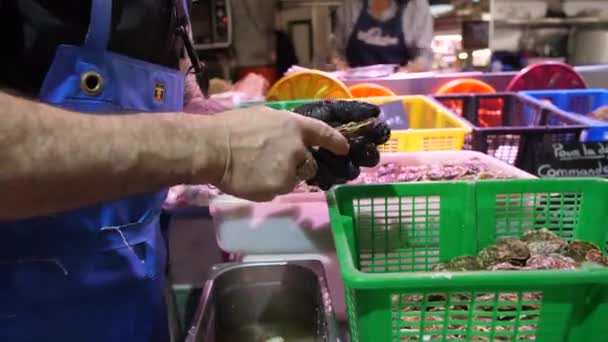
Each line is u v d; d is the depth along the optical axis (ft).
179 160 1.92
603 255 2.57
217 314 2.93
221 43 11.53
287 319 3.04
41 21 2.32
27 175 1.68
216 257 4.42
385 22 10.59
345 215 2.84
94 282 2.59
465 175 3.55
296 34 13.26
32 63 2.39
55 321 2.58
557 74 6.89
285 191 2.13
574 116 4.67
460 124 4.53
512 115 6.14
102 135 1.80
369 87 6.31
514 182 2.94
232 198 3.18
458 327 2.18
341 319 3.11
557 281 1.89
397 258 3.02
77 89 2.38
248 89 7.13
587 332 2.02
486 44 12.28
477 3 12.34
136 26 2.57
